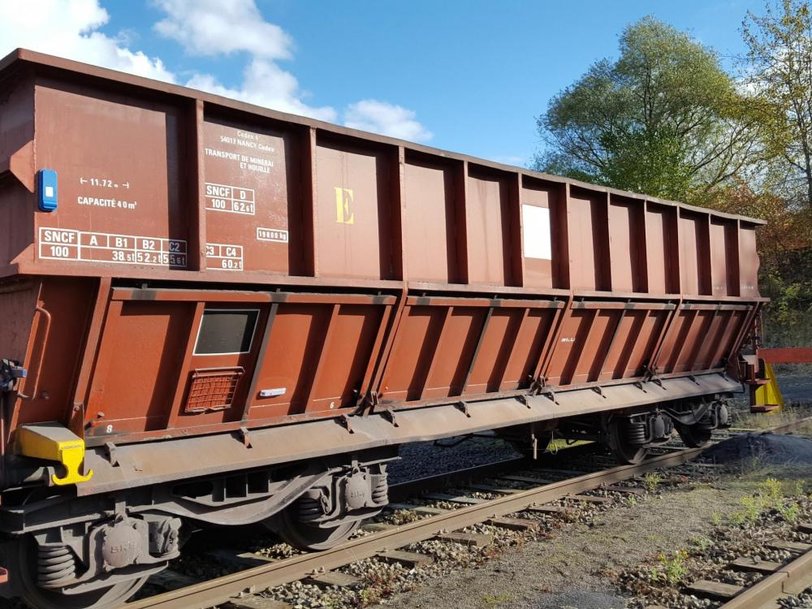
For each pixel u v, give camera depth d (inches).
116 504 198.4
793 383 884.6
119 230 197.6
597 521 305.6
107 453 199.9
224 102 219.3
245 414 234.5
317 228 244.8
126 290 190.7
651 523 299.0
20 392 183.6
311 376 253.3
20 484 185.9
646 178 1318.9
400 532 275.6
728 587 219.6
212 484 228.2
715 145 1487.5
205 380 220.1
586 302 370.3
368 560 258.1
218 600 218.2
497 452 499.8
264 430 242.8
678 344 470.3
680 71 1477.6
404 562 255.1
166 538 207.0
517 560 255.3
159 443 213.6
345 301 250.8
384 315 267.9
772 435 471.5
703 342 495.8
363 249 267.9
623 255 411.5
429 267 295.6
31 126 182.7
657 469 425.7
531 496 337.1
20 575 191.3
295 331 242.8
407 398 298.8
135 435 207.2
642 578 231.5
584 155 1644.9
